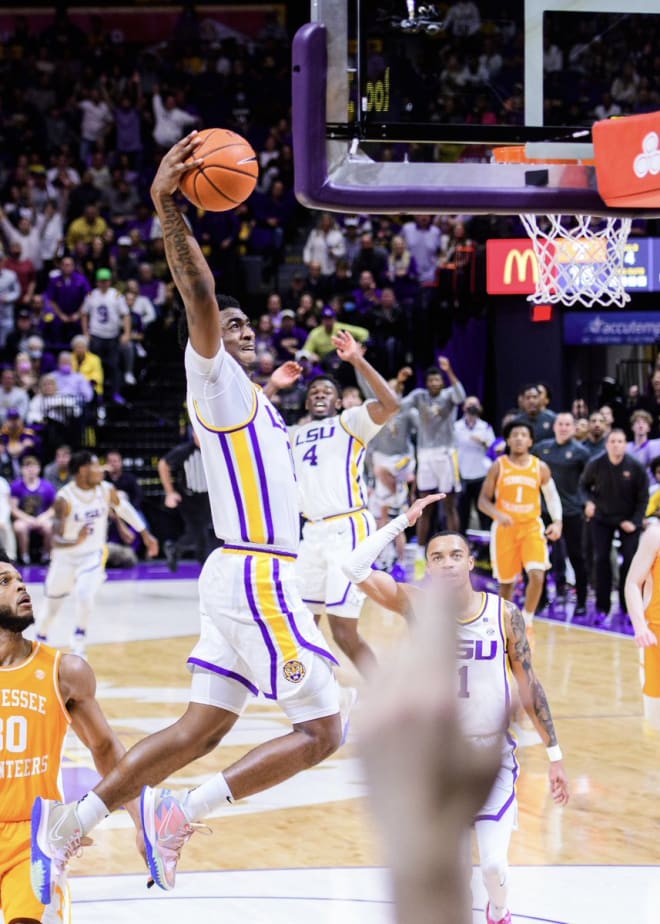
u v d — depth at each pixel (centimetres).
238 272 2494
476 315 2136
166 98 2775
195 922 580
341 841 717
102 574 1259
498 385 2100
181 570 2078
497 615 556
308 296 2278
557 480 1575
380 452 1870
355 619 963
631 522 1476
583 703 1081
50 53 2905
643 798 802
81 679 486
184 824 475
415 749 167
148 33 3134
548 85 661
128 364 2327
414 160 631
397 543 1806
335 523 966
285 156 2703
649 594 772
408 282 2362
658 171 604
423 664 170
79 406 2203
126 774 482
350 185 621
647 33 684
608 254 721
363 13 625
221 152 478
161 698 1094
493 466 1298
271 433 510
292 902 608
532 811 775
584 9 672
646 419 1703
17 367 2202
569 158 646
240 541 505
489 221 2136
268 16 3030
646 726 1000
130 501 2091
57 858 465
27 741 476
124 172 2681
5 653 484
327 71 619
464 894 168
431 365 2203
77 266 2448
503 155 640
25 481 2017
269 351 2170
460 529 2014
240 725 1022
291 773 497
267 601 497
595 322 2052
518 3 664
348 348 944
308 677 497
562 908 596
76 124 2789
